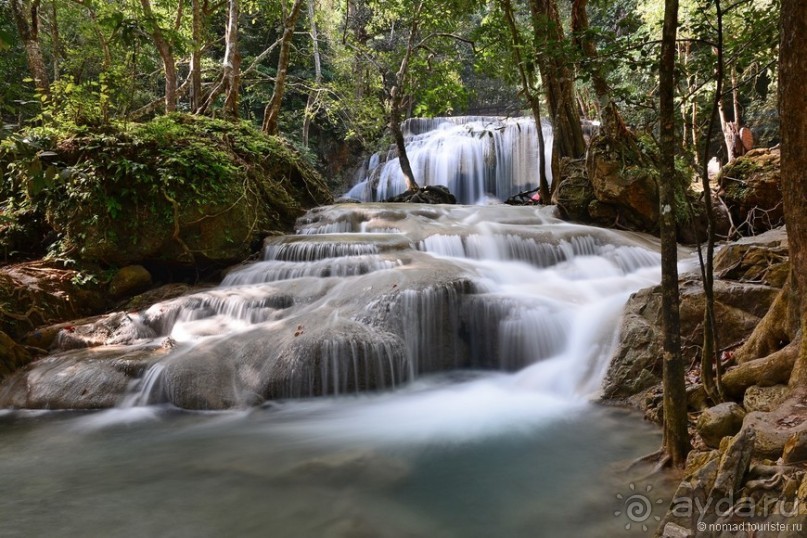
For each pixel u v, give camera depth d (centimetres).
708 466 293
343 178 2364
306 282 782
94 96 1042
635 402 525
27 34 1166
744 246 653
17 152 362
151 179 866
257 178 1094
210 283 912
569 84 1374
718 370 418
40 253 912
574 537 324
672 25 331
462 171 1950
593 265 913
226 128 1147
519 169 1875
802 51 347
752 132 1617
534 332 670
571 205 1160
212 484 406
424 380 671
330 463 437
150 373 610
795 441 285
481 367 711
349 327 639
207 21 1653
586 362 600
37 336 723
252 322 721
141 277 881
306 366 598
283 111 2283
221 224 933
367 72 2238
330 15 2297
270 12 1759
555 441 467
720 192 1159
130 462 449
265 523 349
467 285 725
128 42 704
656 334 564
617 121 1090
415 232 977
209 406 577
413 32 1631
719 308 550
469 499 375
